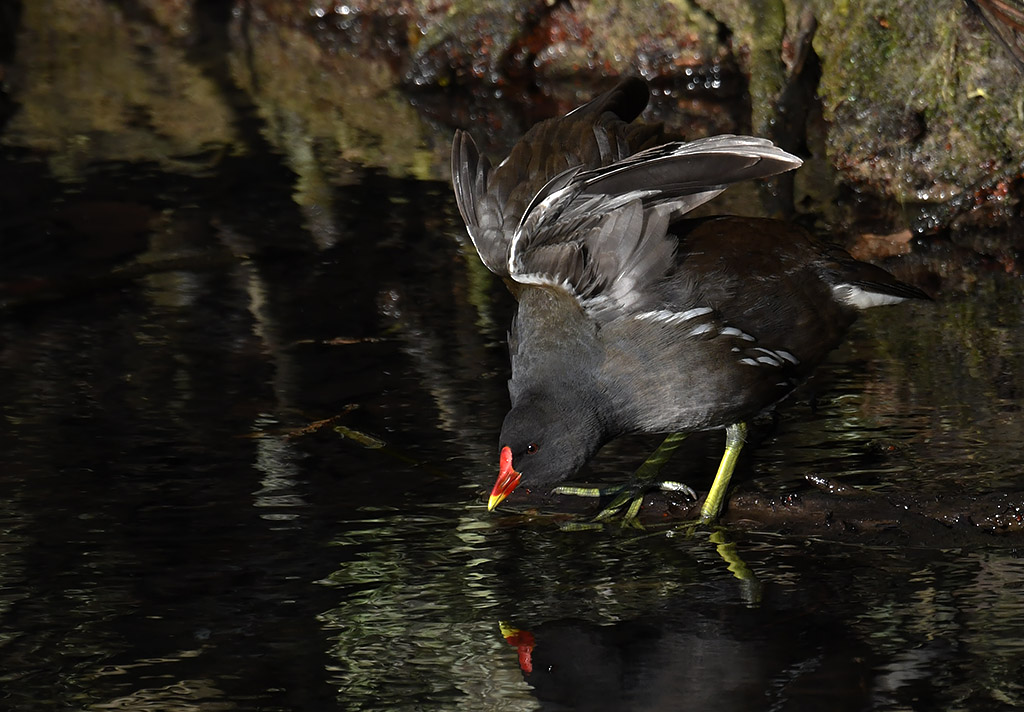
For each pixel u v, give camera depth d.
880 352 10.86
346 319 11.84
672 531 8.27
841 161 15.34
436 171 16.33
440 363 10.85
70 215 14.59
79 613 7.25
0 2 25.84
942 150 14.54
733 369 8.17
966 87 14.38
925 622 6.92
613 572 7.70
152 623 7.14
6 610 7.28
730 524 8.34
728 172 7.73
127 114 19.05
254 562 7.82
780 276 8.36
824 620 7.00
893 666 6.49
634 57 19.95
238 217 14.62
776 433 9.47
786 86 17.34
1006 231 14.03
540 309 8.36
